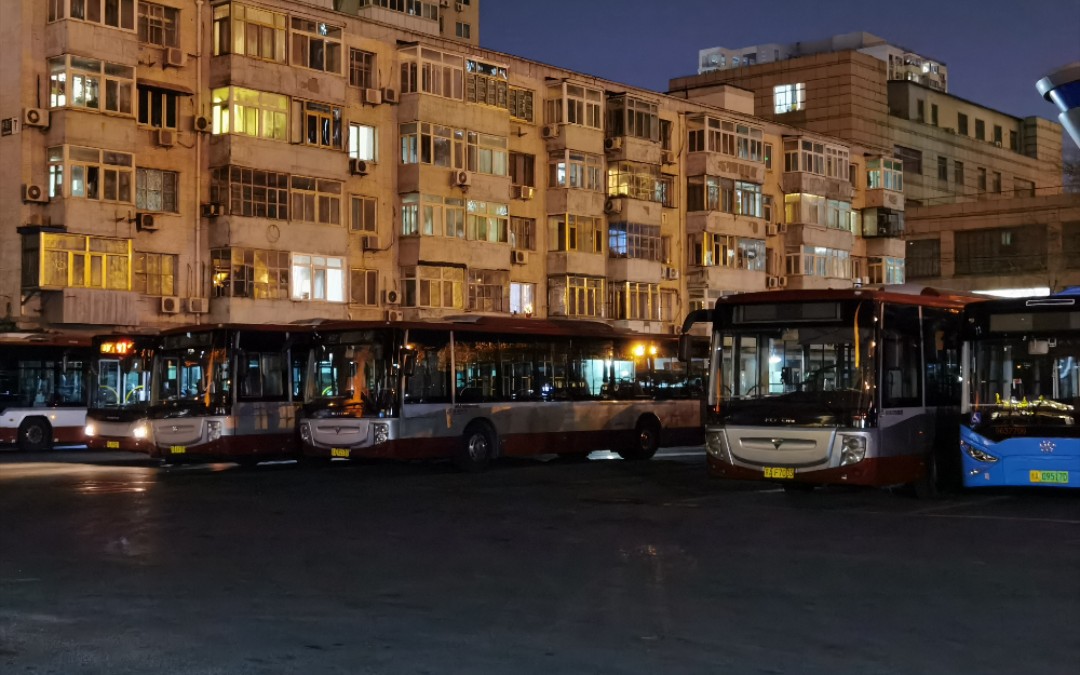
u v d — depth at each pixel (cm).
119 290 3488
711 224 5141
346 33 4025
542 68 4656
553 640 818
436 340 2336
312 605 945
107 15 3469
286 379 2489
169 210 3650
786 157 5688
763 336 1741
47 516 1545
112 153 3469
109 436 2664
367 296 4084
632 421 2727
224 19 3706
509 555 1215
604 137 4791
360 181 4066
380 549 1258
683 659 764
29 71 3409
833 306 1702
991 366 1700
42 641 810
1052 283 6347
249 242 3703
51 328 3406
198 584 1040
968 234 6681
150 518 1530
